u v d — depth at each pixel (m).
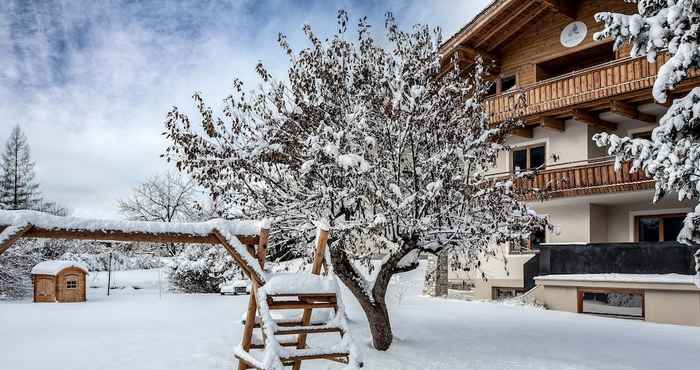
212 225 6.41
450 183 8.64
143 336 10.02
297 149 9.26
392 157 9.03
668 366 8.09
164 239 6.22
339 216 9.52
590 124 18.08
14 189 44.94
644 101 16.61
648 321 13.97
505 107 18.30
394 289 18.45
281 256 10.39
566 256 16.48
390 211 8.43
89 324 11.69
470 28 19.31
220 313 13.76
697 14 7.59
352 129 8.70
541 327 11.73
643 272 14.82
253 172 9.09
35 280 18.91
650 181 15.77
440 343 9.59
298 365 6.73
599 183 16.84
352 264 9.54
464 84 9.72
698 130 8.23
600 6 17.94
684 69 7.60
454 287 21.73
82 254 29.67
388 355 8.56
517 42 20.17
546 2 17.97
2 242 5.45
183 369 7.50
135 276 28.11
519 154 20.38
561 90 17.38
